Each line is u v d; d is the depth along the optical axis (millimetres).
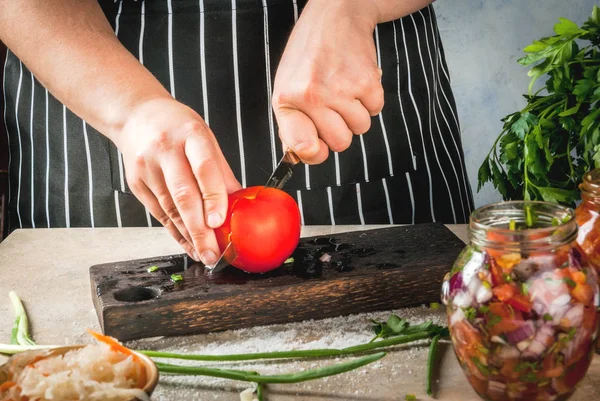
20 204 1744
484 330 824
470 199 1795
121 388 814
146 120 1177
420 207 1640
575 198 1242
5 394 823
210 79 1543
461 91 2293
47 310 1215
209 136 1152
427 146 1646
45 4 1314
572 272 825
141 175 1168
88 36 1313
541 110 1355
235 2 1510
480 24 2221
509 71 2252
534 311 806
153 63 1552
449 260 1182
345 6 1248
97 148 1622
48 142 1661
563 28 1311
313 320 1152
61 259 1415
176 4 1527
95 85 1257
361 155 1583
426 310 1169
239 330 1134
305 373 939
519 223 871
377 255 1222
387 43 1576
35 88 1653
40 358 878
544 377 820
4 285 1312
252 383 979
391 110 1594
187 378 994
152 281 1171
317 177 1589
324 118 1164
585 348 828
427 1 1487
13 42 1324
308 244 1285
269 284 1138
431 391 937
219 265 1178
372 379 974
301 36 1219
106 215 1656
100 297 1123
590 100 1217
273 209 1142
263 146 1571
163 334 1116
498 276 825
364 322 1140
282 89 1173
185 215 1127
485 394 866
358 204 1608
